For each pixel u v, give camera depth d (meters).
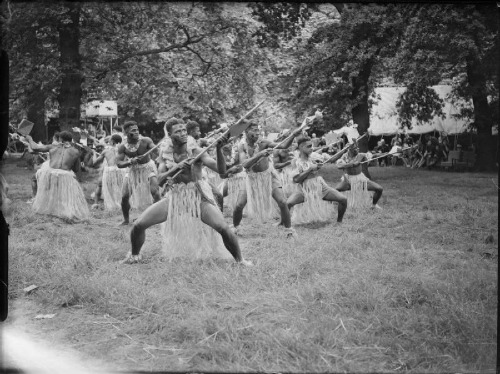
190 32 19.16
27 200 12.23
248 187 8.34
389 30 17.14
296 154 9.66
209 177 10.70
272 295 4.66
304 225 8.98
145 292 4.78
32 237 7.61
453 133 25.75
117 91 20.08
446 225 8.62
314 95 19.41
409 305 4.46
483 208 10.55
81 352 3.68
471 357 3.46
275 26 18.62
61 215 9.31
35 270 5.65
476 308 4.25
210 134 9.65
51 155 9.55
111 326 4.18
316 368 3.30
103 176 11.02
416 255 6.26
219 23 18.41
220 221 5.86
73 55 16.80
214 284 5.00
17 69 16.52
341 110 18.95
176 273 5.45
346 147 10.19
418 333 3.84
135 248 6.11
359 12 16.73
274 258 6.06
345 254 6.34
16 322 4.25
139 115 22.36
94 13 17.22
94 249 6.76
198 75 19.73
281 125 22.20
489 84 19.19
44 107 19.62
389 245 6.89
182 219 6.00
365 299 4.48
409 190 14.80
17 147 29.78
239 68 19.73
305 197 8.98
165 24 18.11
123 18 17.58
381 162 27.23
